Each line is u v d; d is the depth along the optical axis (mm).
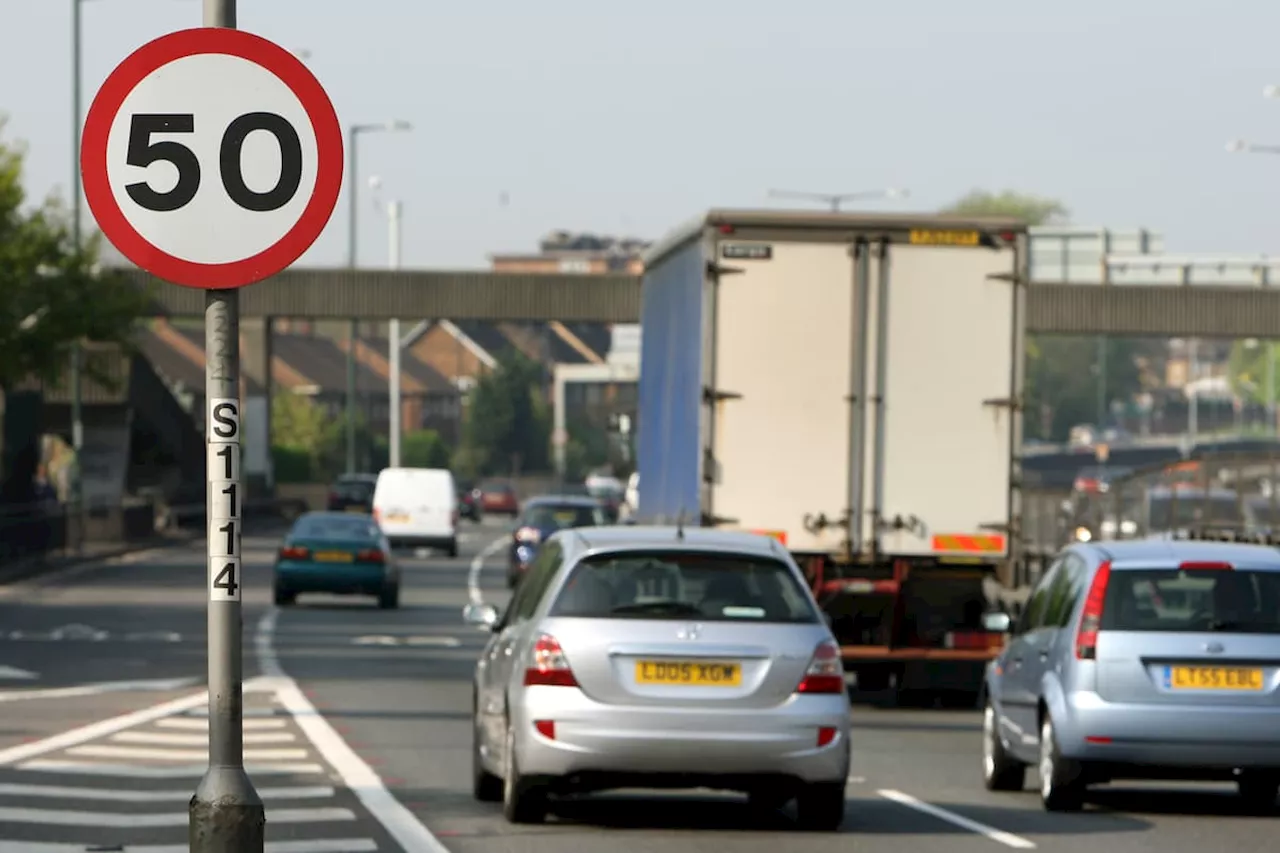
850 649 72312
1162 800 51906
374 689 78500
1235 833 45156
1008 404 71000
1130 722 47062
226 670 21875
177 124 22016
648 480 83625
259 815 21906
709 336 70500
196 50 22016
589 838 42250
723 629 42875
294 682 81312
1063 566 51812
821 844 42062
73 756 55969
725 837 42844
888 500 70938
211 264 22000
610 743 42188
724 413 70500
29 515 164250
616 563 43656
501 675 45781
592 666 42531
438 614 127500
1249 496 151750
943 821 46312
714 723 42406
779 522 70750
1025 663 51125
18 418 171750
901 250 70938
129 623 111000
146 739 60281
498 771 45594
